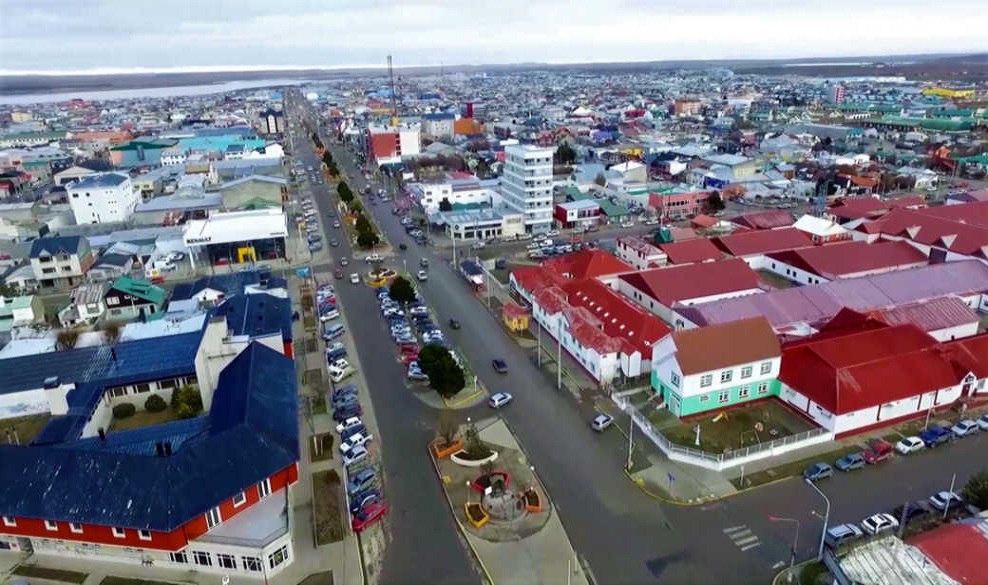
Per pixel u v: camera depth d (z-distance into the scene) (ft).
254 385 197.88
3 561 163.84
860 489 181.68
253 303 291.58
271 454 174.60
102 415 224.74
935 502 170.30
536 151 469.98
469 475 194.39
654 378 236.84
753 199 560.61
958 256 349.82
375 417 227.61
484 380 252.42
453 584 153.28
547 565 158.30
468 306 331.16
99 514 155.63
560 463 199.21
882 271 343.05
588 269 331.98
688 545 163.43
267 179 554.46
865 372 212.23
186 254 432.25
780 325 271.69
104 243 438.81
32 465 165.27
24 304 323.98
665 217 503.20
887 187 569.23
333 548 166.20
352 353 278.67
